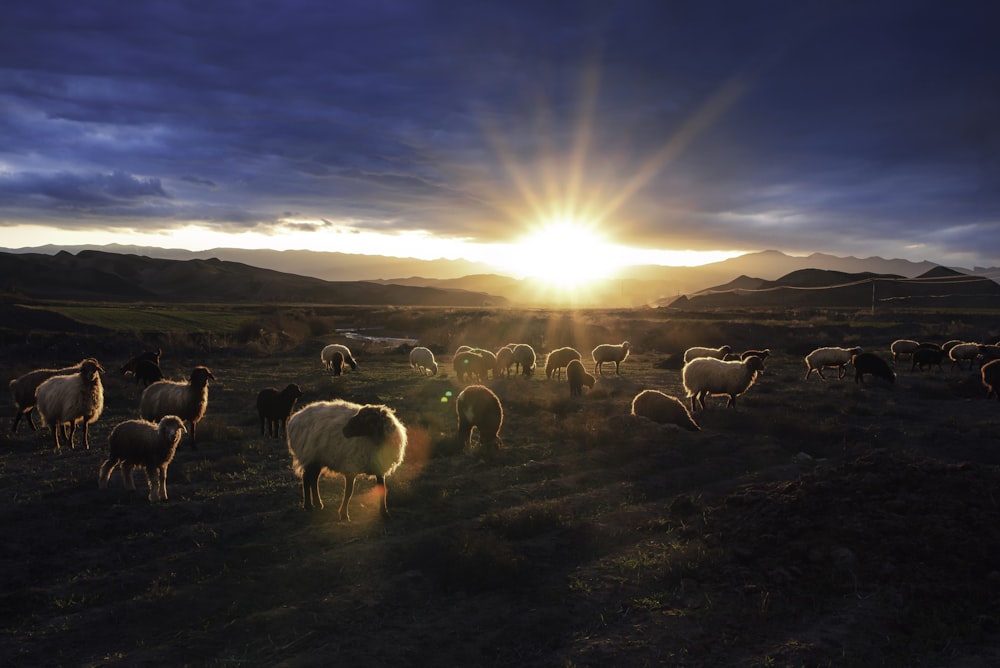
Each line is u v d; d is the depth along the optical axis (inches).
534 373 1341.0
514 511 425.4
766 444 634.8
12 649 260.7
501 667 253.0
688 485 509.4
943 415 827.4
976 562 312.5
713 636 271.0
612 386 1096.8
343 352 1398.9
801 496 382.9
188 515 418.0
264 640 269.1
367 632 275.9
